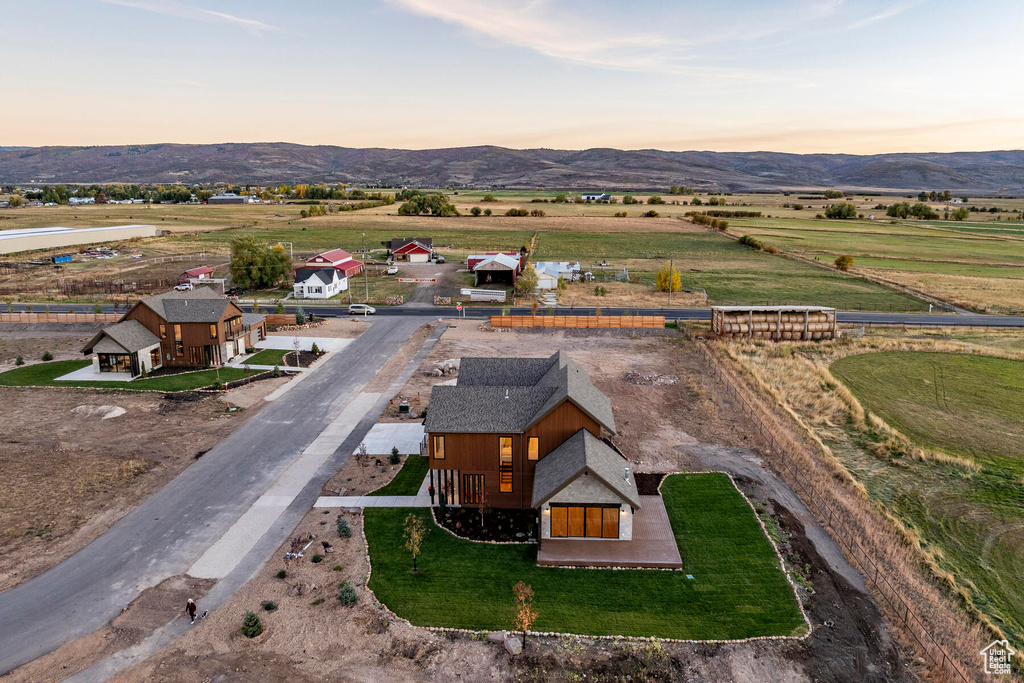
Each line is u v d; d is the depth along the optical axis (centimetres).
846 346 6638
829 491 3528
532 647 2311
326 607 2541
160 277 10525
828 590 2661
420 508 3331
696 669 2209
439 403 3369
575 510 2964
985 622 2494
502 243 14938
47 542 2988
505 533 3098
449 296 9269
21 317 7381
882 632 2416
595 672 2192
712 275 10994
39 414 4612
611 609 2528
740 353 6366
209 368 5831
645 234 16850
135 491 3497
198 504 3369
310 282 9106
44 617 2483
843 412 4803
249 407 4856
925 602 2589
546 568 2806
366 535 3062
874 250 14000
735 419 4622
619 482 2908
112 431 4312
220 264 11900
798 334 6894
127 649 2306
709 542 3006
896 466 3916
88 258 12419
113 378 5466
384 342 6769
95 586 2677
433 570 2786
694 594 2623
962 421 4641
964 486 3662
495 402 3378
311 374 5703
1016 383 5459
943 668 2200
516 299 9031
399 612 2506
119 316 7562
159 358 5853
